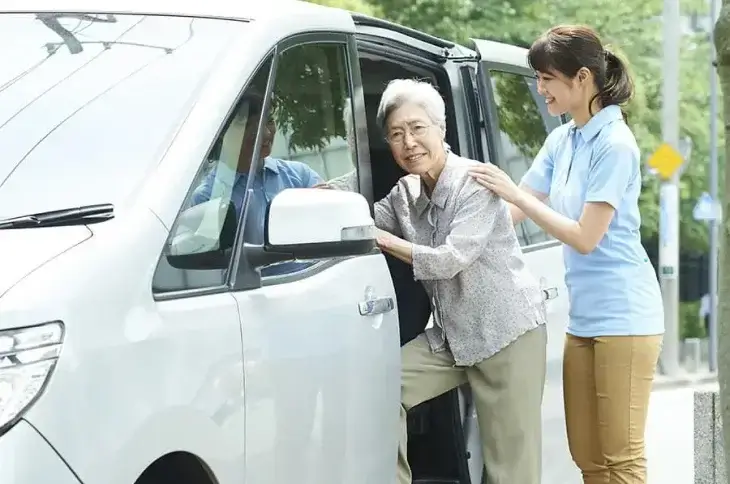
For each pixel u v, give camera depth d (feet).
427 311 18.40
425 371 17.15
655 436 37.17
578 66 17.75
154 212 11.43
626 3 69.92
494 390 17.11
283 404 12.71
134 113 12.55
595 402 18.75
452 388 17.51
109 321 10.43
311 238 12.52
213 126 12.53
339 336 13.92
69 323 10.04
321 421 13.43
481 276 16.94
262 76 13.64
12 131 12.40
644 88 70.95
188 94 12.78
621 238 18.03
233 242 12.57
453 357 17.13
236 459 11.89
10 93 12.90
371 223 13.33
